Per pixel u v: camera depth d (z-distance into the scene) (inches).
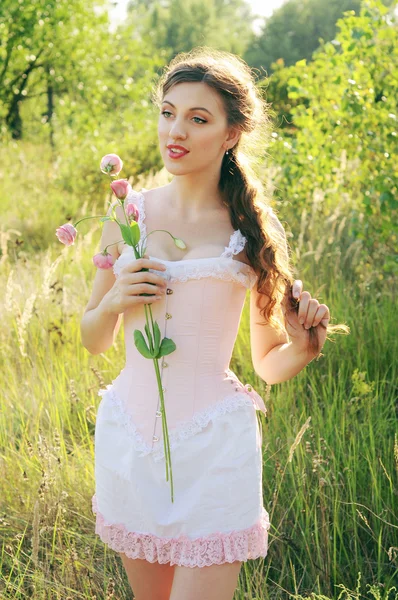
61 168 428.8
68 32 580.1
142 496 83.7
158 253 87.1
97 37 590.6
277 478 122.6
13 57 587.5
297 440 107.5
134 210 83.9
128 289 82.4
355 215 219.9
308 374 167.5
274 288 89.1
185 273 84.4
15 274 238.5
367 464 130.7
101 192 394.3
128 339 88.6
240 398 85.2
